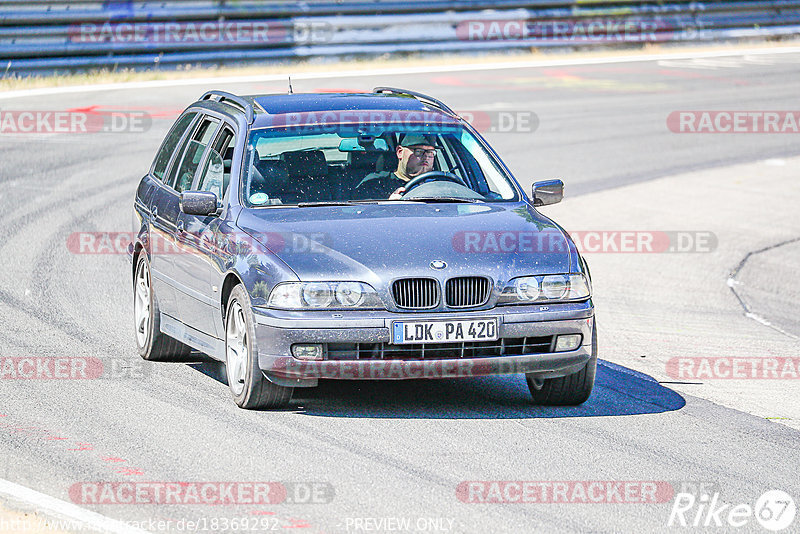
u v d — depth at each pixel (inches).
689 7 5792.3
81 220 2086.6
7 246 1850.4
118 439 926.4
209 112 1247.5
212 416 998.4
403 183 1139.3
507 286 993.5
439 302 978.1
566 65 5182.1
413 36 5014.8
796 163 3011.8
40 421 973.8
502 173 1183.6
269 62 4611.2
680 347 1363.2
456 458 889.5
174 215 1175.0
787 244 2113.7
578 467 873.5
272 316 973.8
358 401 1058.7
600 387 1142.3
